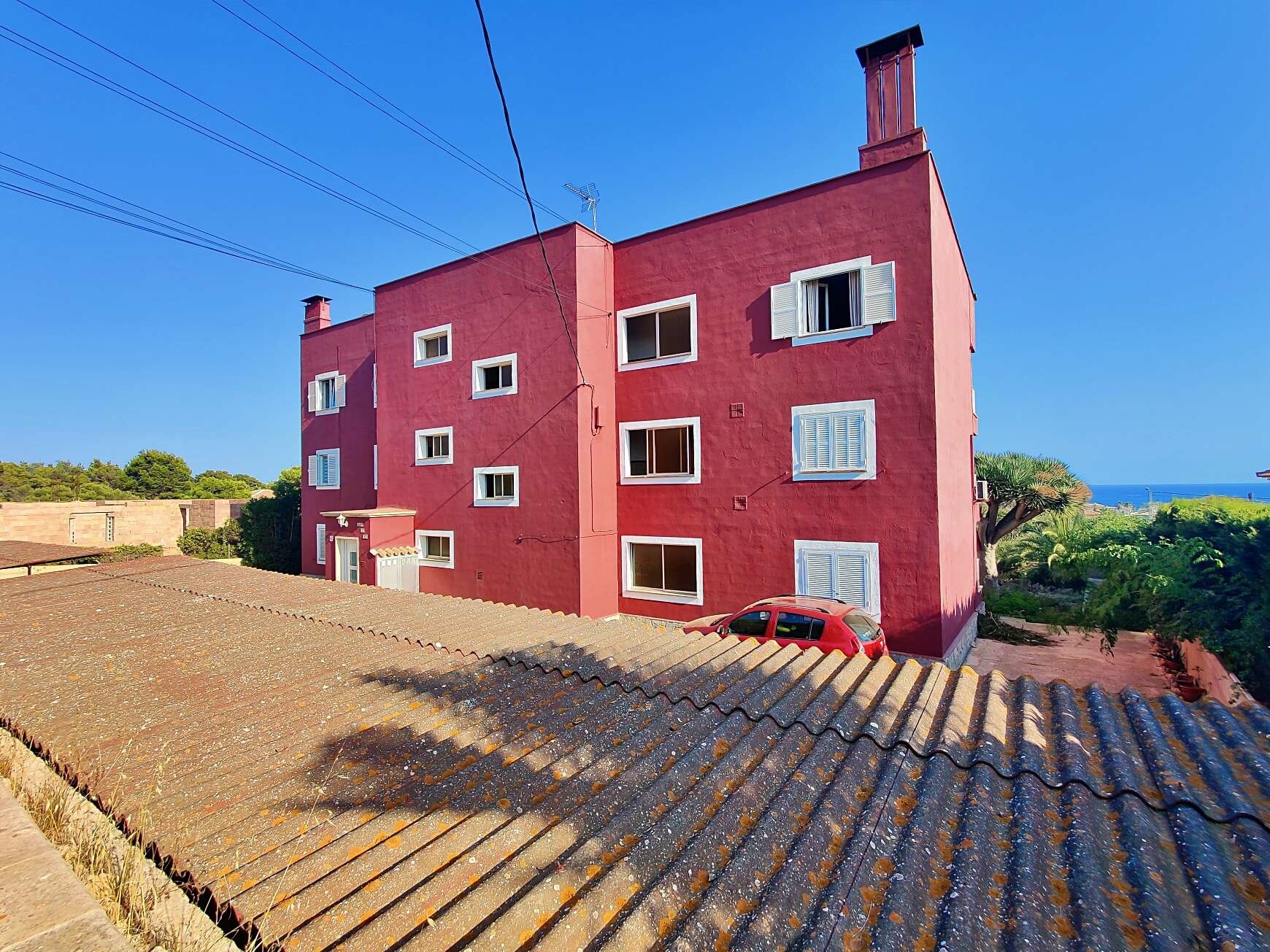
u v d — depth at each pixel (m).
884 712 4.12
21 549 15.77
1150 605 10.72
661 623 14.45
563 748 3.62
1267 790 3.05
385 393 19.16
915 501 11.21
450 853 2.60
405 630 6.59
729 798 3.00
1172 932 2.09
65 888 1.97
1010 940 2.05
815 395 12.35
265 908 2.24
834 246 12.18
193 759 3.51
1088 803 2.98
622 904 2.25
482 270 16.48
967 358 15.82
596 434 14.88
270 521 29.06
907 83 12.02
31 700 4.54
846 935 2.08
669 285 14.54
